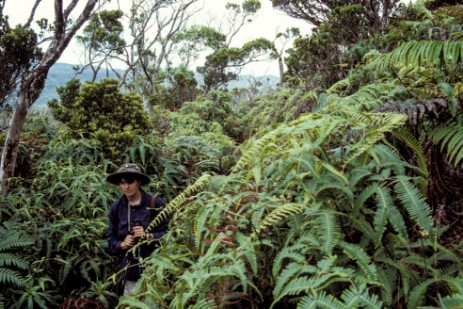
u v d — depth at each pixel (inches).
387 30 332.8
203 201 95.9
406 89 119.7
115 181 144.3
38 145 260.1
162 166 261.6
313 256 76.3
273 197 84.0
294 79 385.1
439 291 74.0
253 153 88.6
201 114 482.3
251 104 553.0
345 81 158.1
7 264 151.3
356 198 80.6
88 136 273.6
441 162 104.0
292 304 77.4
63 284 167.8
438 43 111.0
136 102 291.9
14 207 181.6
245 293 69.9
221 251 86.4
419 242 77.2
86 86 282.8
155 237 135.1
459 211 99.6
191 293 68.2
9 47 313.7
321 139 82.7
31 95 211.2
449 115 102.0
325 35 330.3
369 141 81.7
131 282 137.4
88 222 183.5
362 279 64.9
